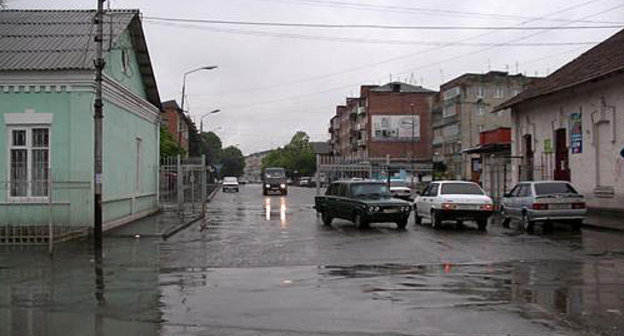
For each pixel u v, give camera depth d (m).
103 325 8.47
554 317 8.61
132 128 26.20
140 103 27.14
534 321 8.39
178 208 29.66
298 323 8.44
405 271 12.94
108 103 22.06
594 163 28.02
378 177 41.72
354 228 23.36
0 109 20.44
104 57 21.19
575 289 10.67
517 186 23.27
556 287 10.89
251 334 7.93
